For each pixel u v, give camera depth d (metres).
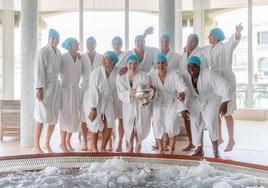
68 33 7.65
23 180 2.52
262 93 8.61
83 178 2.58
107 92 3.71
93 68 4.05
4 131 5.03
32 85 4.55
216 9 8.62
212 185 2.43
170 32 4.89
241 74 8.63
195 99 3.63
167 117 3.62
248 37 8.31
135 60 3.57
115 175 2.65
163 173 2.69
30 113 4.54
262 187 2.36
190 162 2.90
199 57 3.75
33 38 4.59
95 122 3.71
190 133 4.16
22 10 4.56
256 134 5.62
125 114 3.64
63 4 7.79
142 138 3.68
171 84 3.56
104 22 7.65
